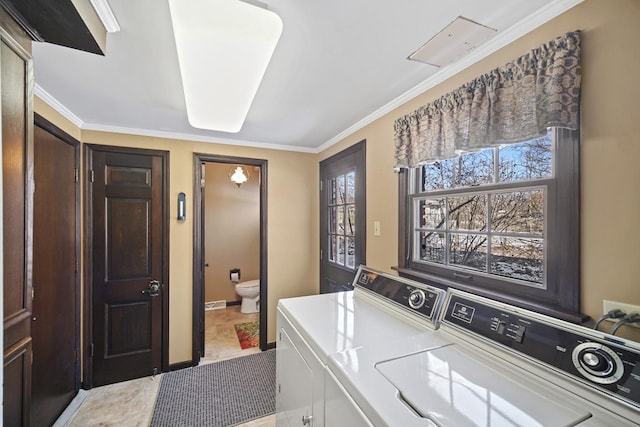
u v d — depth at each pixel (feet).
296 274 10.25
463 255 4.97
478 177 4.74
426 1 3.30
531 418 2.23
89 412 6.62
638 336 2.79
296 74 5.00
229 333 11.10
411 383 2.68
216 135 8.82
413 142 5.38
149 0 3.23
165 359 8.37
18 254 3.10
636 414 2.12
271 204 9.95
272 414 6.60
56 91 5.66
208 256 13.92
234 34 3.69
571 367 2.56
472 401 2.43
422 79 5.19
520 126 3.53
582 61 3.13
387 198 6.52
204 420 6.38
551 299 3.56
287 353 4.71
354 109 6.64
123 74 4.99
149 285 8.24
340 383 2.92
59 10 2.91
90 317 7.59
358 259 7.73
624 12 2.83
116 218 7.93
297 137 9.04
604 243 2.99
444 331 3.78
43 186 5.89
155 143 8.39
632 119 2.78
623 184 2.85
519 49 3.79
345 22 3.65
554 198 3.56
